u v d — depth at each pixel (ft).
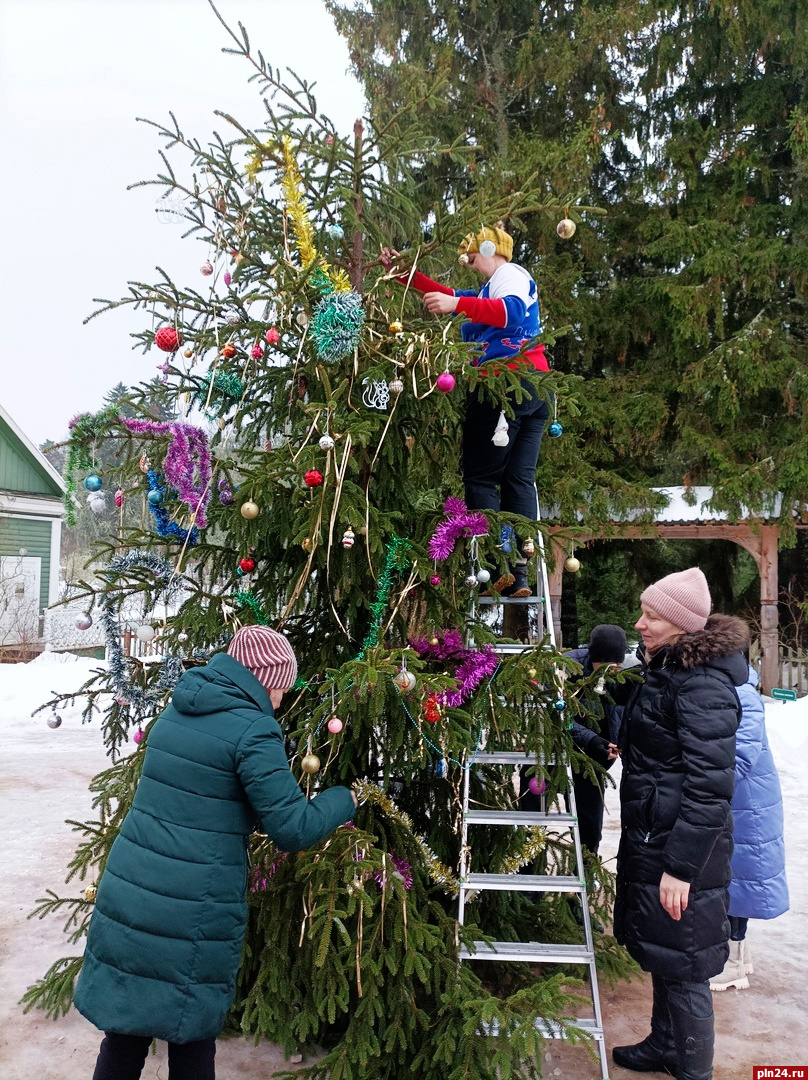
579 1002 7.98
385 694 8.29
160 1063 9.05
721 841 7.91
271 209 10.39
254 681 7.25
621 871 8.54
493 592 10.18
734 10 38.52
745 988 11.16
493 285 10.27
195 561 10.11
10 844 16.69
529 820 9.02
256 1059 9.16
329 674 8.59
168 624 9.57
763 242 39.70
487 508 10.81
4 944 12.09
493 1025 8.08
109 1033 6.94
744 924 11.19
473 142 38.78
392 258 10.13
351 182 10.64
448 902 10.55
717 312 39.01
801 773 23.18
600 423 38.99
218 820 6.81
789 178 42.34
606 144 42.27
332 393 9.24
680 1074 8.07
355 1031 8.34
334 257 10.57
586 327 40.42
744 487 36.55
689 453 40.70
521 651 9.69
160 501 9.29
